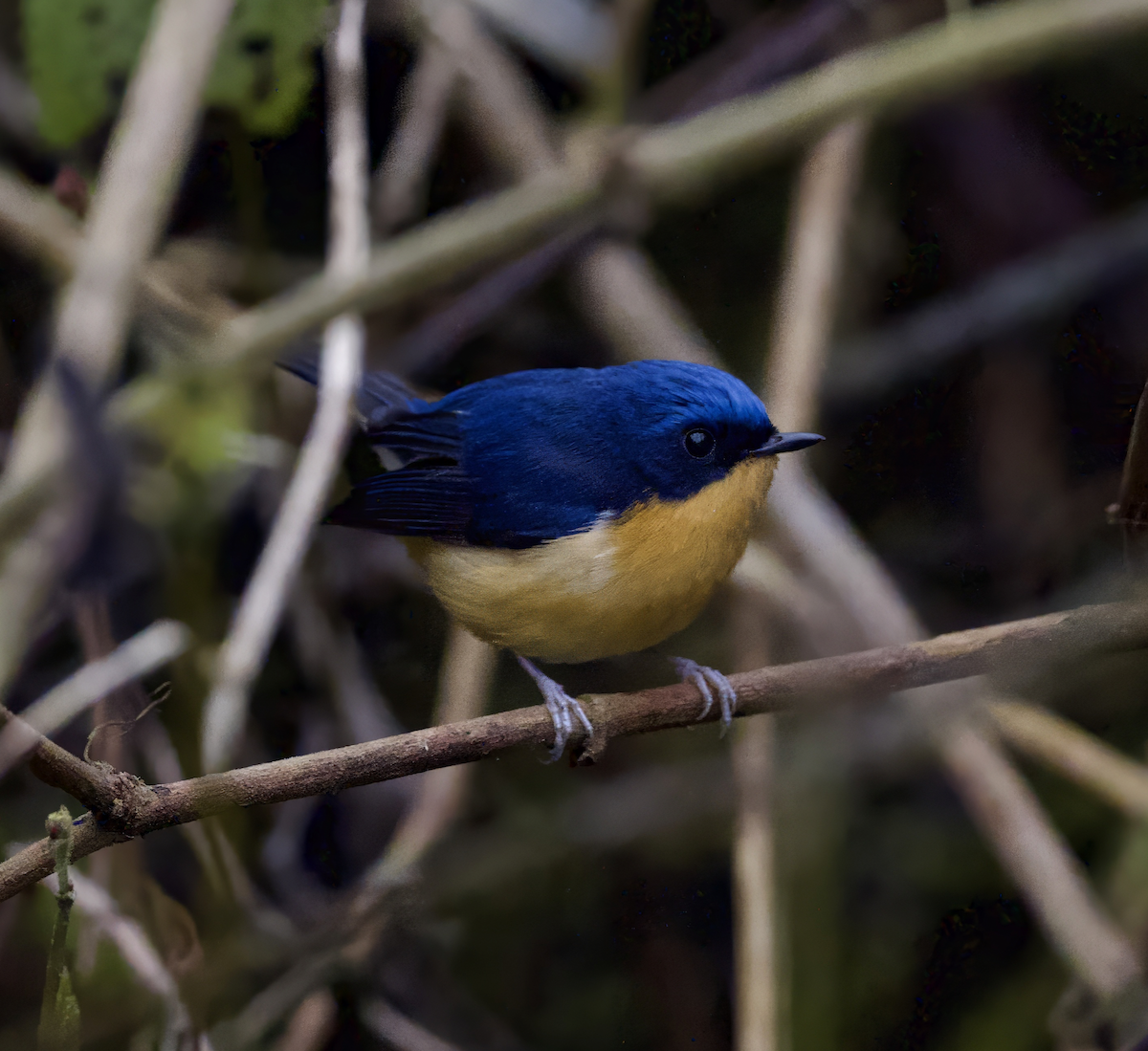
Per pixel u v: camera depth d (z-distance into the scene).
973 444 3.07
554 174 3.02
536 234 3.02
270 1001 3.03
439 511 3.02
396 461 3.04
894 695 3.04
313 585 3.05
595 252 3.06
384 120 3.07
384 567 3.07
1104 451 3.06
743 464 3.01
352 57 3.03
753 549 3.05
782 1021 3.03
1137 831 3.03
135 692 3.02
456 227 3.01
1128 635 2.99
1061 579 3.06
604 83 3.05
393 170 3.05
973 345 3.07
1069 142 3.06
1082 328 3.07
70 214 3.03
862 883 3.04
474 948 3.04
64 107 3.00
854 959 3.04
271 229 3.06
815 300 3.06
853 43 3.07
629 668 3.07
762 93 3.07
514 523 3.02
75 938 3.01
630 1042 3.04
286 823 3.05
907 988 3.04
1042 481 3.06
